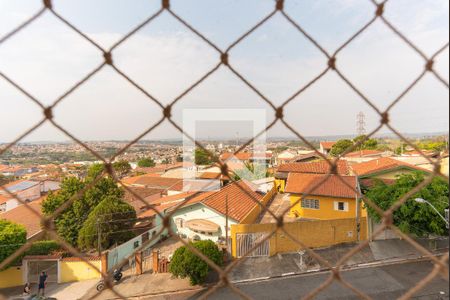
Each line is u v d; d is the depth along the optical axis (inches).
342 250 425.1
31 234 470.6
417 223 378.3
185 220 508.1
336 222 450.3
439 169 42.8
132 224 495.2
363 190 485.1
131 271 409.1
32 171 1123.9
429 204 347.6
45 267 418.3
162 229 41.1
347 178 538.9
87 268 407.2
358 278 347.3
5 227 415.5
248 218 498.9
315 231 445.4
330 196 519.8
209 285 355.9
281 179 740.0
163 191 725.3
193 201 491.2
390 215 41.8
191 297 334.3
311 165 730.8
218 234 478.3
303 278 360.2
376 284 331.6
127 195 692.7
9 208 695.1
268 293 331.3
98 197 518.9
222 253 409.1
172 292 346.9
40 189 800.9
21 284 405.4
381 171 519.5
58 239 38.1
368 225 440.8
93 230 455.8
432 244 393.7
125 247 443.8
